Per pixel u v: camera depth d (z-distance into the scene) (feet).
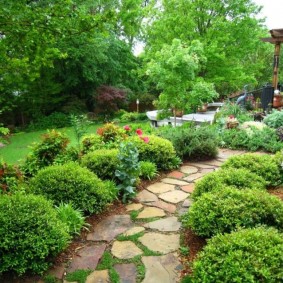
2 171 10.69
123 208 10.16
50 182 9.49
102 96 49.34
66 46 37.29
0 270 6.42
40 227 6.98
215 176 10.03
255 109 28.30
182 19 35.83
